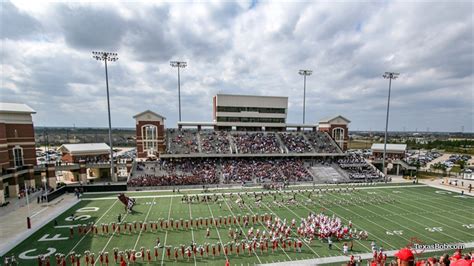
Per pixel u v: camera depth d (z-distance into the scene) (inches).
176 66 3417.8
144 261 1056.2
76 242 1223.5
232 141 3011.8
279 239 1249.4
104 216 1573.6
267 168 2731.3
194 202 1876.2
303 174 2694.4
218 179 2450.8
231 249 1138.7
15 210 1681.8
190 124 3193.9
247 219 1510.8
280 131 3400.6
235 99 3253.0
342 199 1987.0
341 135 3570.4
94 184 2258.9
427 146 6451.8
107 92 2438.5
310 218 1470.2
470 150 5718.5
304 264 1034.7
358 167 2994.6
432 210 1734.7
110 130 2459.4
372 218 1574.8
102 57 2391.7
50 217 1547.7
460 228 1418.6
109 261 1056.2
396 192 2237.9
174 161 2719.0
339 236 1269.7
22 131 2231.8
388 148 3558.1
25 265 1015.6
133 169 2527.1
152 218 1540.4
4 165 2010.3
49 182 2284.7
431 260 664.4
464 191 2298.2
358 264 1002.1
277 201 1907.0
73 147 2999.5
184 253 1115.9
